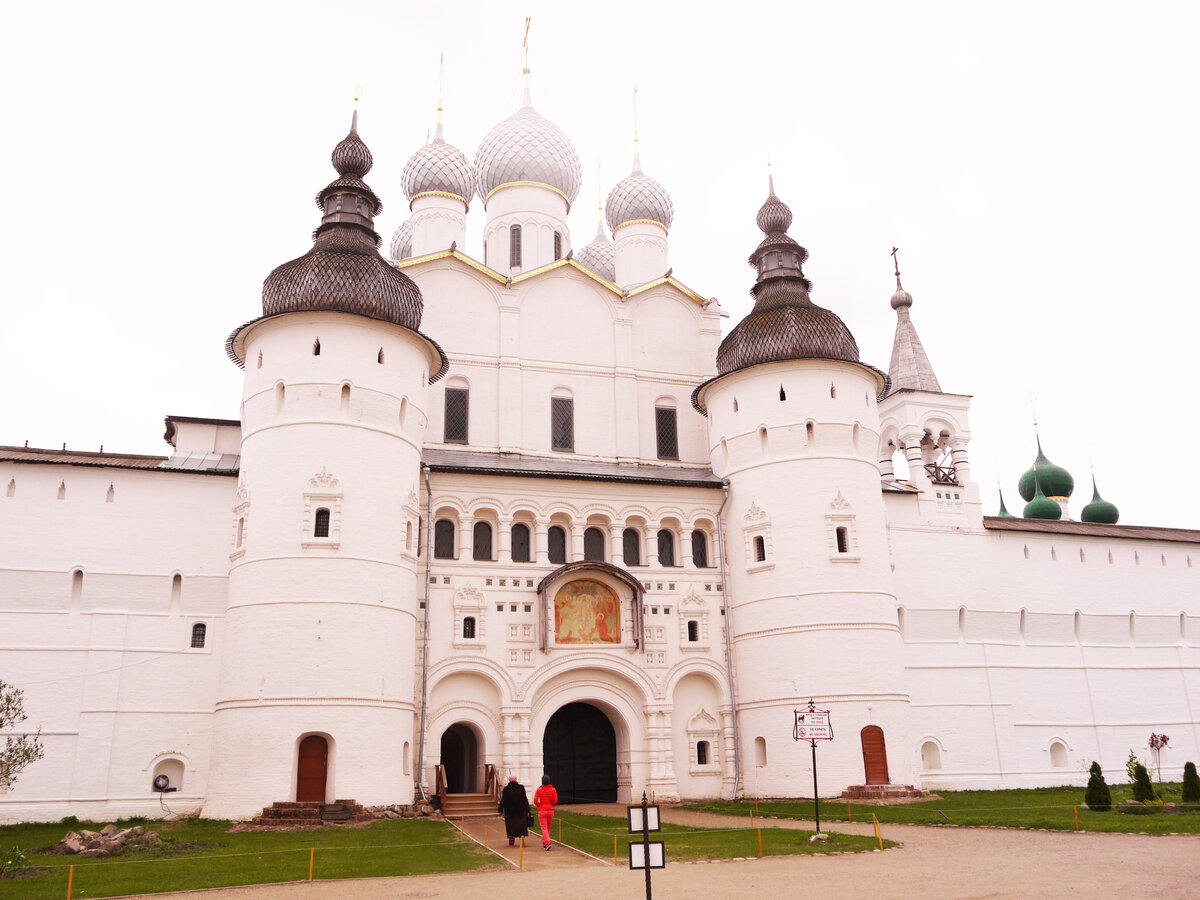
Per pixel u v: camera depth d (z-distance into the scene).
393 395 34.03
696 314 45.84
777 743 36.44
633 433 42.88
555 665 36.34
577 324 43.62
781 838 24.39
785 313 39.94
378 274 34.31
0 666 31.97
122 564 33.84
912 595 43.12
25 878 19.92
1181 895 16.25
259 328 34.16
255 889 18.72
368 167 38.44
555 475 37.94
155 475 34.88
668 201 52.72
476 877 19.95
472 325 42.03
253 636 31.05
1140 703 46.47
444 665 35.03
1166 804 29.72
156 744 32.78
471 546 36.78
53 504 33.66
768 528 38.19
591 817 30.52
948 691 42.50
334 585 31.36
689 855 22.03
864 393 39.97
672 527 40.19
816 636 36.53
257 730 30.16
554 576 36.34
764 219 43.94
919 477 45.69
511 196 50.47
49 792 31.53
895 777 35.56
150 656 33.44
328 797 30.03
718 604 39.34
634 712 37.50
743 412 39.94
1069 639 45.94
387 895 17.81
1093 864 19.78
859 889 17.28
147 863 21.73
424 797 33.28
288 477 32.16
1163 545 49.56
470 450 40.53
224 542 35.00
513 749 35.06
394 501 33.28
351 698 30.66
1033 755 43.34
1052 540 47.09
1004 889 17.09
